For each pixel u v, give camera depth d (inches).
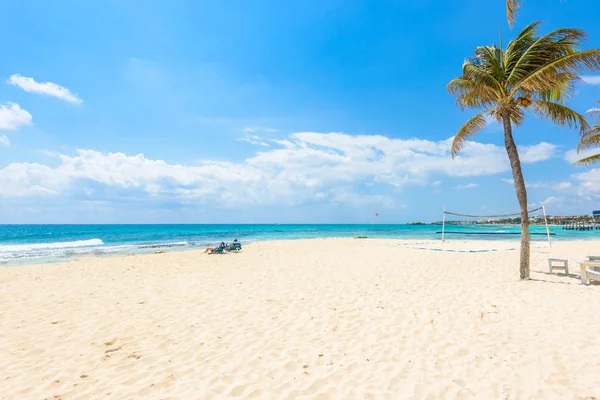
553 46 291.3
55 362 156.2
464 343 169.3
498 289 281.6
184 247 863.7
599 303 224.2
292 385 132.9
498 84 324.8
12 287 330.3
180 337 187.6
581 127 341.1
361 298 268.2
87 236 1441.9
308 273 398.3
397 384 132.0
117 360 158.1
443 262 462.9
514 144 330.0
